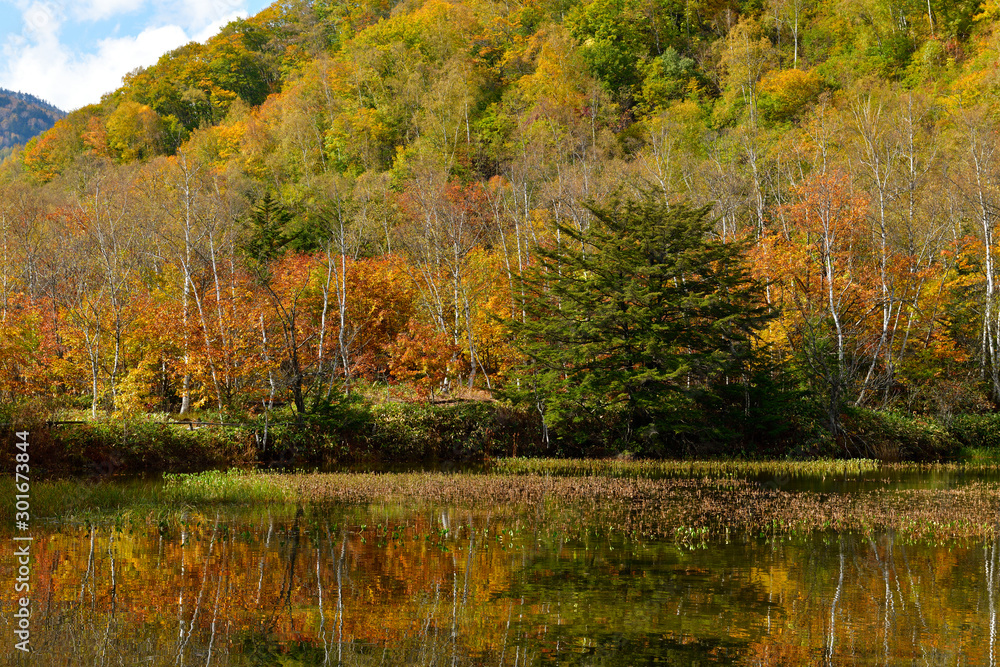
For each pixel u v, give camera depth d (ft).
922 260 153.38
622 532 52.85
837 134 175.83
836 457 117.19
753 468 101.76
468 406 117.50
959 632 32.17
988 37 219.00
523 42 322.34
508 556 45.11
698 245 114.21
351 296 140.67
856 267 146.72
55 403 103.60
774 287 140.67
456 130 249.55
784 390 122.62
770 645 30.40
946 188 144.25
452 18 327.26
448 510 61.77
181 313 110.73
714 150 200.54
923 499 70.79
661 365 115.44
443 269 156.04
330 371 114.42
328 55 350.43
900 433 120.98
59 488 64.08
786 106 222.48
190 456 90.68
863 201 138.00
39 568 40.73
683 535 51.93
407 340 128.36
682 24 318.86
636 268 111.96
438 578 39.99
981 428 128.77
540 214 178.19
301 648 29.60
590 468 99.71
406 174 229.25
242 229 154.20
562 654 29.25
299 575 40.16
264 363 103.14
